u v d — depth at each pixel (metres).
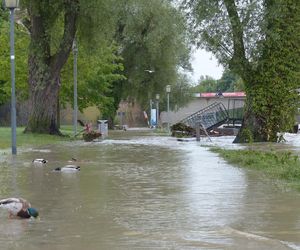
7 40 45.47
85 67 44.50
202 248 6.40
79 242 6.75
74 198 10.11
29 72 36.31
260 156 17.95
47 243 6.71
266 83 30.52
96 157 19.55
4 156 19.55
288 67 30.41
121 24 60.16
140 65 63.47
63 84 44.81
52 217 8.34
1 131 38.91
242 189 11.17
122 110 92.25
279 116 30.88
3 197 10.17
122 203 9.58
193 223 7.86
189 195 10.43
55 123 36.72
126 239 6.89
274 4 28.92
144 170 14.98
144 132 52.72
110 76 51.81
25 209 8.30
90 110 76.69
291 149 23.94
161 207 9.16
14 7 20.25
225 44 29.91
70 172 14.44
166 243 6.66
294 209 8.91
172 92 88.25
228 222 7.92
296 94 30.72
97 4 34.41
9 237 7.03
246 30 29.52
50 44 36.66
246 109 31.14
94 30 36.06
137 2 57.38
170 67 64.12
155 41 59.50
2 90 53.38
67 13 35.47
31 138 30.92
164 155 20.41
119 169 15.27
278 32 29.61
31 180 12.70
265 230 7.40
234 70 30.30
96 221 8.03
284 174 13.07
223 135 42.56
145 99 67.62
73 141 31.69
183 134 39.66
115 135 43.69
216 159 18.44
